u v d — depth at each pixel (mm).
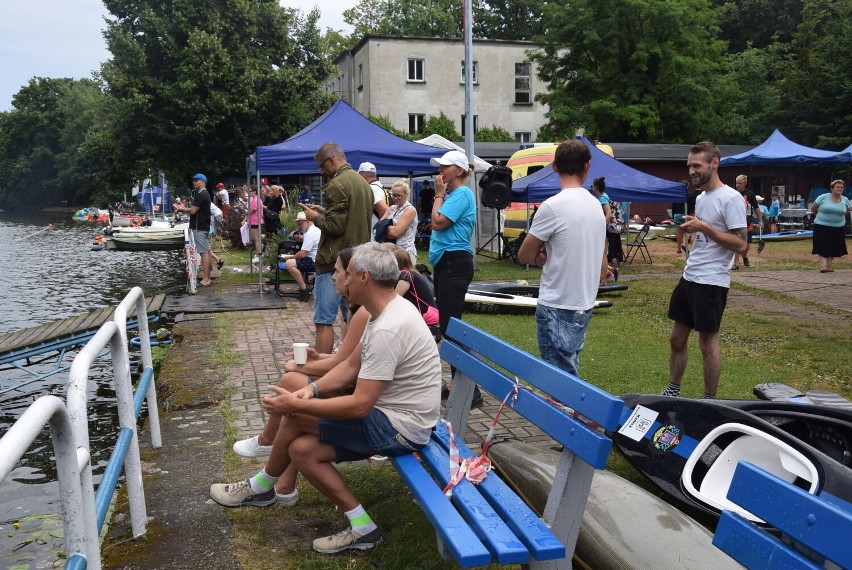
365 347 3186
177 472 4309
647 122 31984
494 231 18766
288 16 37188
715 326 5074
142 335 4535
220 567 3189
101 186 66125
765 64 37594
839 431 3705
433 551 3283
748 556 1770
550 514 2627
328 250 6039
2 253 24688
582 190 4203
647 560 2898
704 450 3559
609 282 13430
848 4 34375
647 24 32625
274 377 6605
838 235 13992
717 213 4949
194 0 35000
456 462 3127
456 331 4051
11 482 5086
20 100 77125
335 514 3688
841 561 1514
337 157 6156
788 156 22203
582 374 6648
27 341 7902
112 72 34562
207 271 13688
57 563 3736
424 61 40031
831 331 8906
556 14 33750
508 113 41656
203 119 33844
